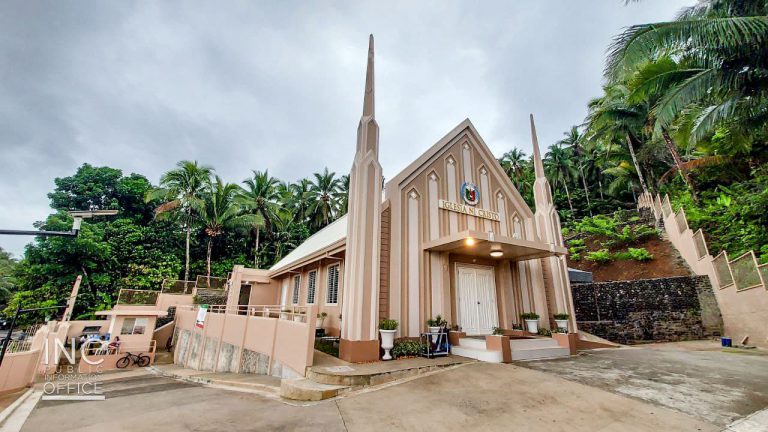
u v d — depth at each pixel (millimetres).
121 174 36938
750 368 7891
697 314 14391
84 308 25734
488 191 13859
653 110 11820
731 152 15281
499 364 8500
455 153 13195
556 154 42219
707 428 4457
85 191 33781
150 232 32188
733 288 13227
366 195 9727
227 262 36750
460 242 10086
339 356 9086
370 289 9148
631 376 7270
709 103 12398
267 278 21562
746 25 7969
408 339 9906
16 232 5820
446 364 8453
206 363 14664
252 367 11125
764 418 4703
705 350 11344
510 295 12930
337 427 4988
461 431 4727
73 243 25266
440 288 11109
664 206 21391
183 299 26000
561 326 12633
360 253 9219
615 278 19875
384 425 5008
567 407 5457
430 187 12023
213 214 33000
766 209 14219
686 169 20281
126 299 24625
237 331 12805
